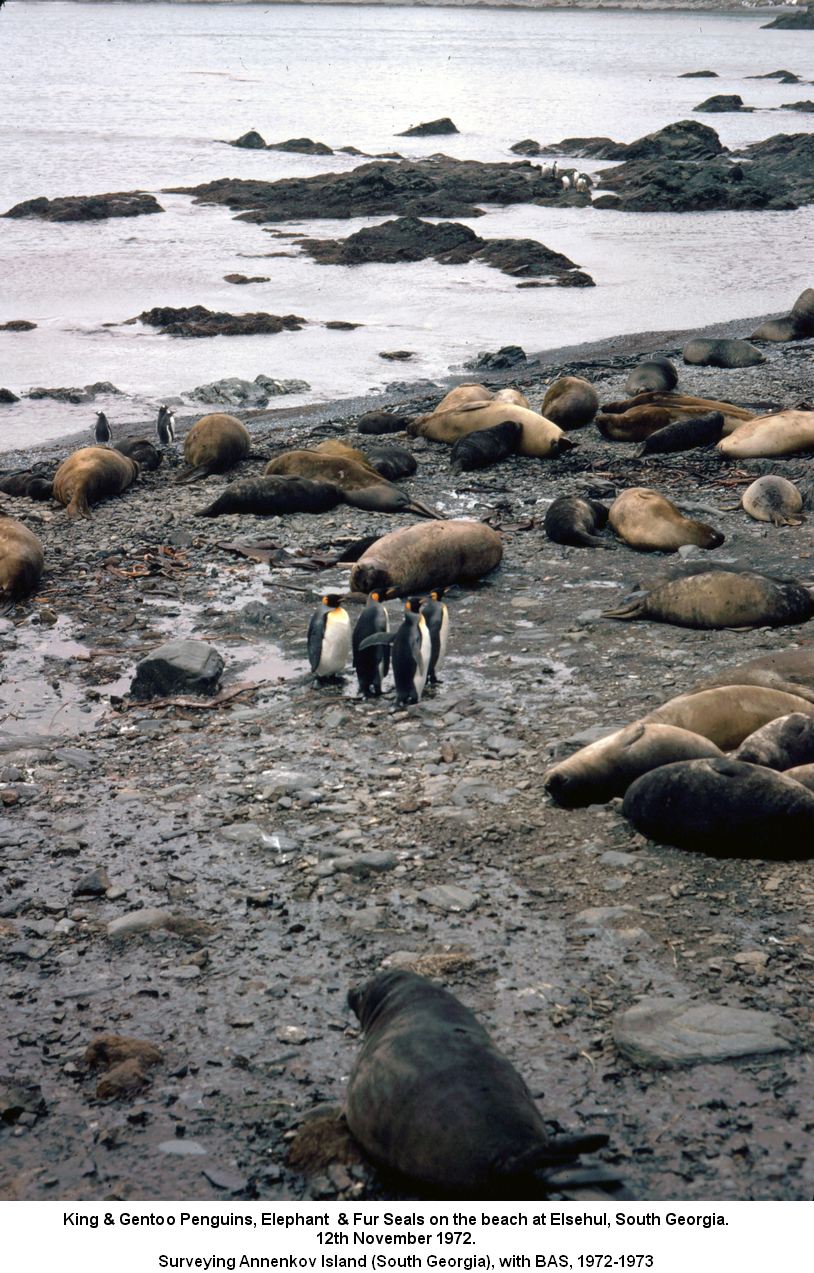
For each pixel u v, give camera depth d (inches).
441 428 1163.9
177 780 541.3
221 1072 343.9
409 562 761.6
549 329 1807.3
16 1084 343.9
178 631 733.3
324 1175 296.4
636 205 3080.7
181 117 5206.7
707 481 1011.9
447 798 505.7
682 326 1822.1
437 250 2413.9
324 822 491.8
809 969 374.9
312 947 404.5
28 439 1266.0
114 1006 379.2
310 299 2011.6
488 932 405.4
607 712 585.6
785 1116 312.2
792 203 3107.8
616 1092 323.6
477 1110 275.4
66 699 643.5
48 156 3870.6
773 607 683.4
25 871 466.0
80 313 1879.9
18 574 781.9
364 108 5738.2
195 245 2501.2
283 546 882.8
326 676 653.3
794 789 431.2
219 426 1107.3
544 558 844.6
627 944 392.2
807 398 1286.9
